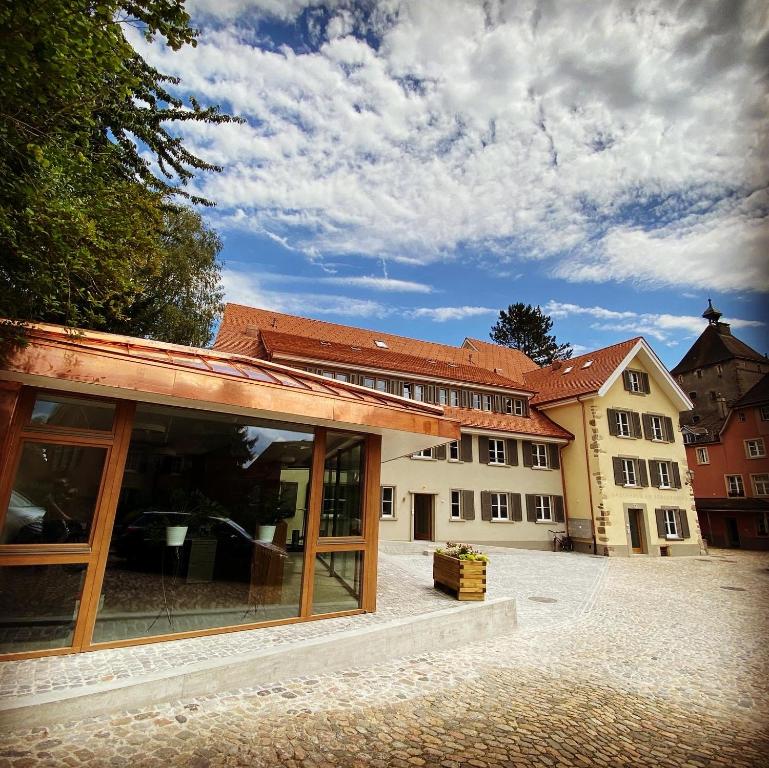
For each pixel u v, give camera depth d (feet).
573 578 45.60
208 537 19.07
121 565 17.19
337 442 22.71
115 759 11.47
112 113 29.84
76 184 14.60
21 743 11.67
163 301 56.90
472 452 68.95
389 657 19.58
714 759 13.73
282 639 17.94
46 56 10.26
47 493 16.08
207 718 13.67
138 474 17.81
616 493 72.59
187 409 19.22
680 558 71.97
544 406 81.61
